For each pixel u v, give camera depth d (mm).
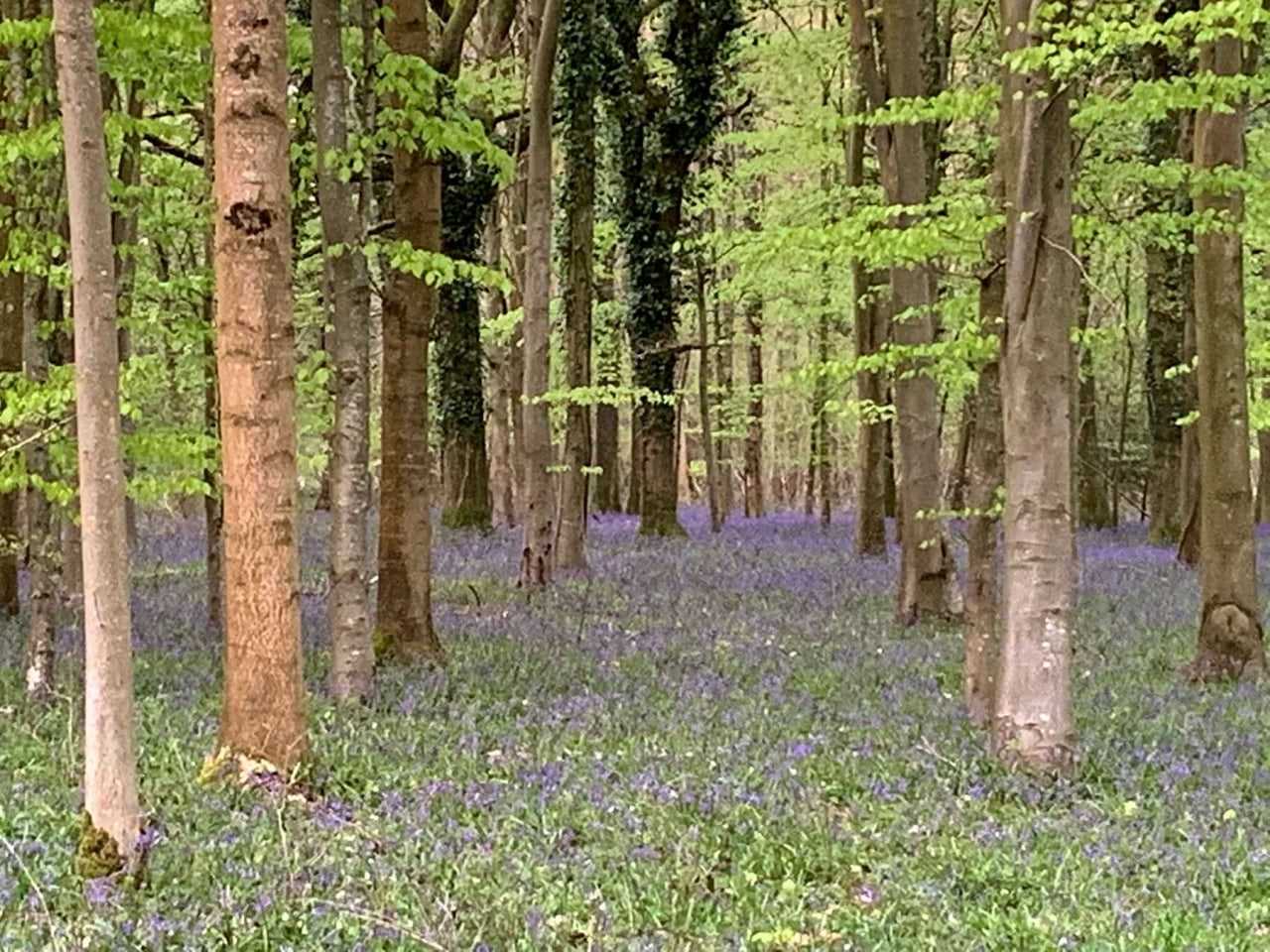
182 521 30344
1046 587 7531
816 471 46938
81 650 10781
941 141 17359
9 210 8977
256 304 6809
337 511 9391
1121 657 11914
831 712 9078
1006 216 7750
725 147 28500
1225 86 7906
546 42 16641
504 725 8430
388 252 9320
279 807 5871
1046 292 7496
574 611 14680
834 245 8633
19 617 13336
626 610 14906
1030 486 7551
